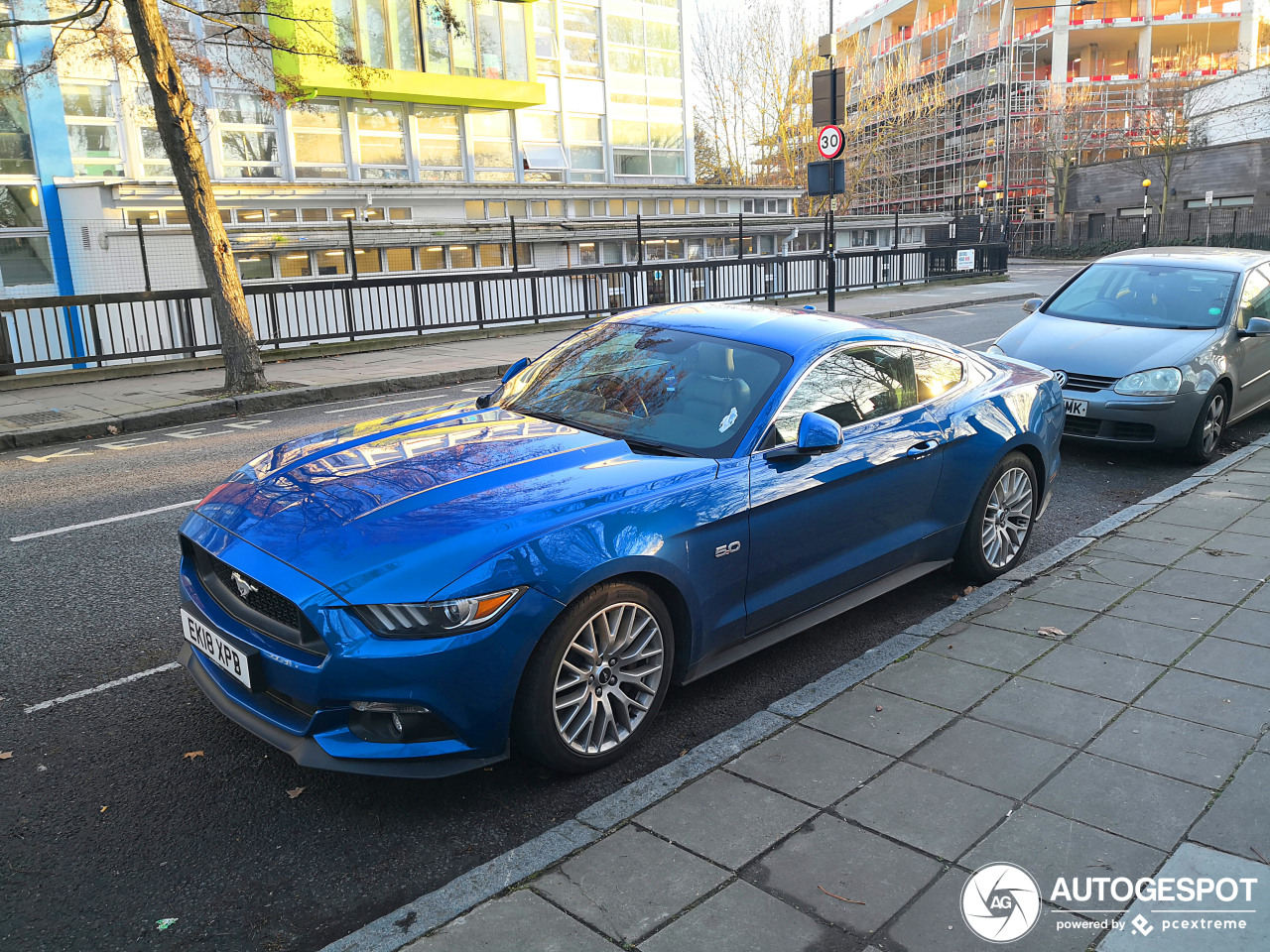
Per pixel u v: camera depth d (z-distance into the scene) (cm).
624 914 240
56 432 990
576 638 309
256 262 2198
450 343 1748
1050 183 5675
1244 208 4703
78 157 2067
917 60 6406
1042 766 307
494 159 2848
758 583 371
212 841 289
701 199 3303
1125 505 649
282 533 308
